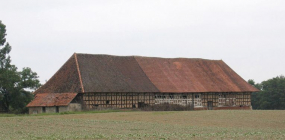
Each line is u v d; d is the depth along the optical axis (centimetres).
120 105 7975
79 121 5475
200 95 9094
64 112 6981
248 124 5431
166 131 4453
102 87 7812
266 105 13612
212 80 9594
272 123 5553
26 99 9269
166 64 9538
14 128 4619
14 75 9100
